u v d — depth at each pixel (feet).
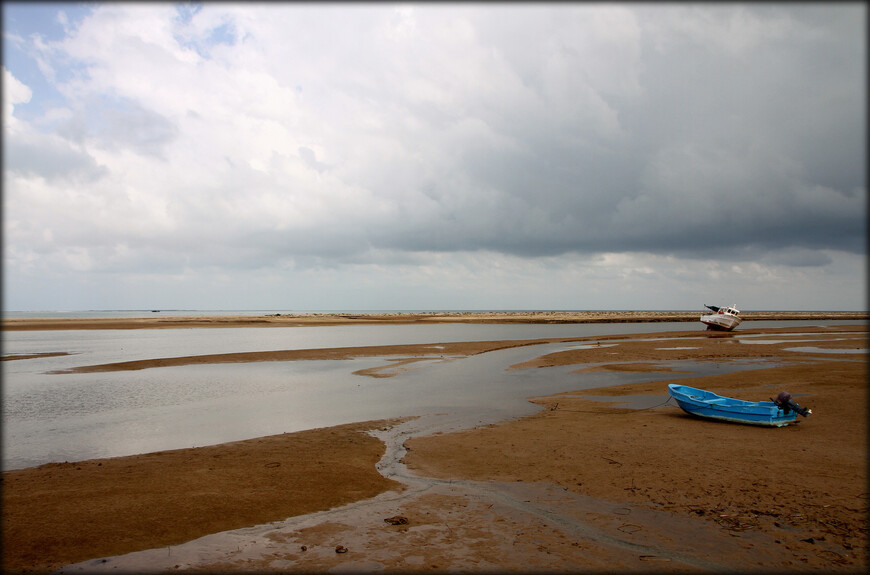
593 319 366.43
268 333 226.79
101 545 25.76
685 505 30.78
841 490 32.63
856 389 70.13
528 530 27.76
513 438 48.75
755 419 51.62
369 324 320.09
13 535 26.63
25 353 133.08
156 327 271.28
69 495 32.76
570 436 49.01
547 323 345.51
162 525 28.35
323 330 252.42
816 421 53.16
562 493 33.55
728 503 30.86
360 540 26.71
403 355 128.47
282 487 34.96
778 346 150.30
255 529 28.09
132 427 54.44
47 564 23.75
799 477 35.29
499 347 147.84
